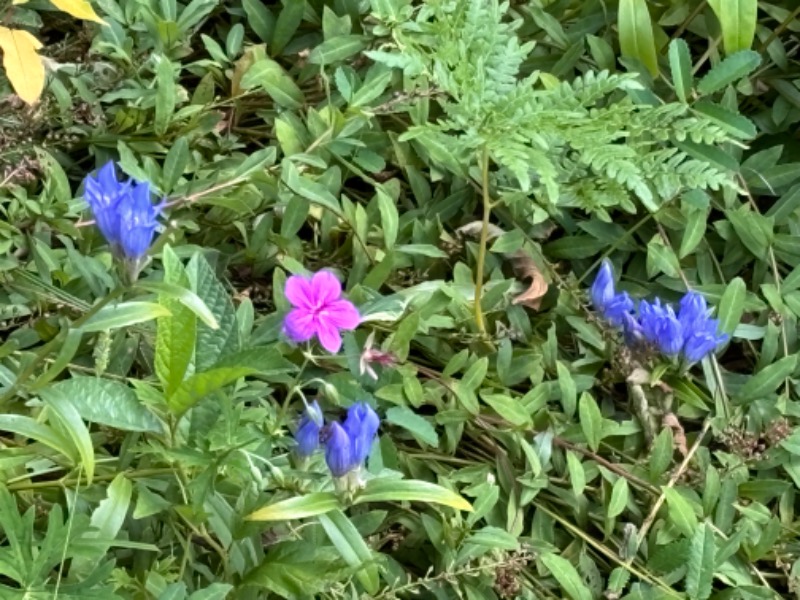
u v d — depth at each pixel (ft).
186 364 1.91
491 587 2.33
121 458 2.07
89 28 2.60
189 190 2.45
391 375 2.45
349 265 2.64
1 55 2.42
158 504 2.05
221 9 2.85
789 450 2.54
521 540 2.40
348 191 2.76
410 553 2.39
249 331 2.34
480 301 2.55
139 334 2.34
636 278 2.82
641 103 2.79
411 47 2.44
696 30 2.97
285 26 2.74
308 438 2.04
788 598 2.53
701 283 2.82
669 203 2.79
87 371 2.28
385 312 2.41
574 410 2.54
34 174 2.47
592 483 2.55
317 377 2.43
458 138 2.42
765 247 2.79
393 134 2.72
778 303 2.71
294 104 2.70
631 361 2.51
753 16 2.75
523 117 2.33
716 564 2.35
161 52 2.63
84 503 2.10
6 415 1.93
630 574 2.42
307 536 2.19
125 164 2.47
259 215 2.58
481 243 2.48
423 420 2.39
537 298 2.69
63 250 2.38
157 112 2.52
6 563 1.88
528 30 2.90
